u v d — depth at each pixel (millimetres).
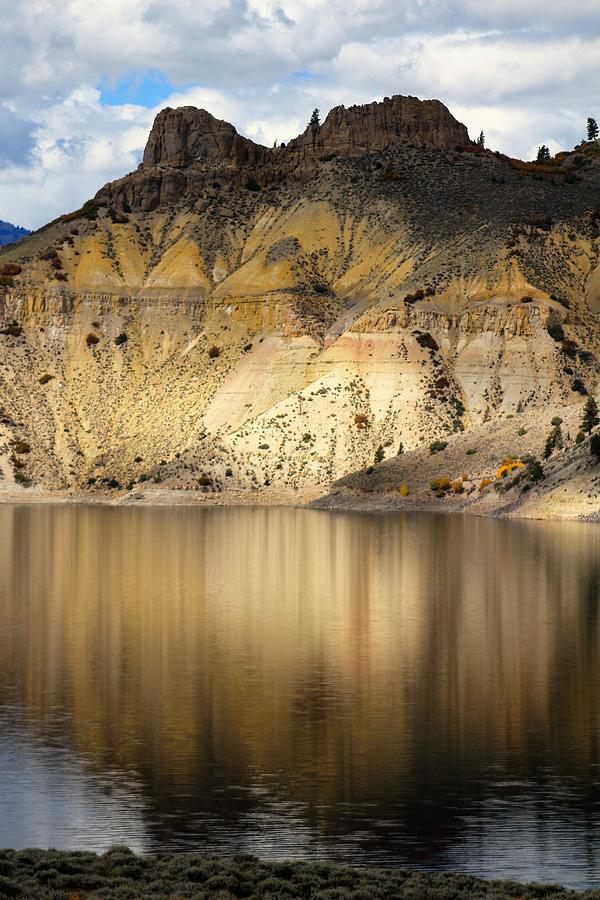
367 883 42125
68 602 107375
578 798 52562
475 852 46719
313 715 65875
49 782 54406
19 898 39719
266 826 49188
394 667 78312
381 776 55375
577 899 41156
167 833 48375
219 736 61781
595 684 73375
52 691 71438
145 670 77250
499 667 78250
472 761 57562
